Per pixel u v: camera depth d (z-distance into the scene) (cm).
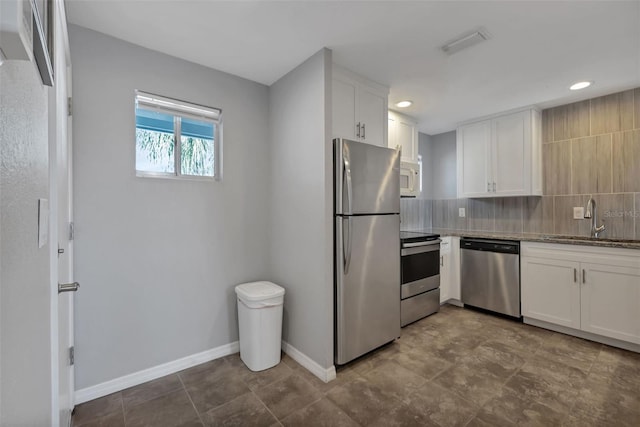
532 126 314
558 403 177
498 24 180
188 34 189
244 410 174
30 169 54
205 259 229
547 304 281
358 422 164
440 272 339
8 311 41
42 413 67
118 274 192
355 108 243
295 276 233
